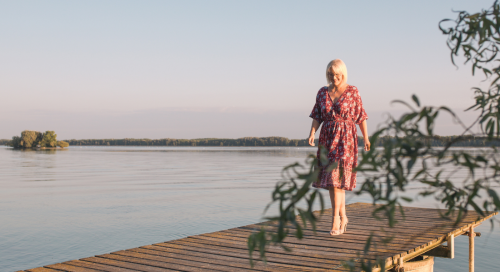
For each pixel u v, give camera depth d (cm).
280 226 106
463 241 1004
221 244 451
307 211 104
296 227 103
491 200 101
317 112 432
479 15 115
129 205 1484
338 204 446
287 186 106
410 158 96
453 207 110
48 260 787
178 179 2636
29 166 4247
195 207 1435
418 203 1434
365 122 423
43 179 2642
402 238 449
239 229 536
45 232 1027
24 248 873
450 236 509
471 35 116
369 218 584
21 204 1506
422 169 102
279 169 3709
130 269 358
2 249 866
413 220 565
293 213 104
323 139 418
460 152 98
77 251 852
